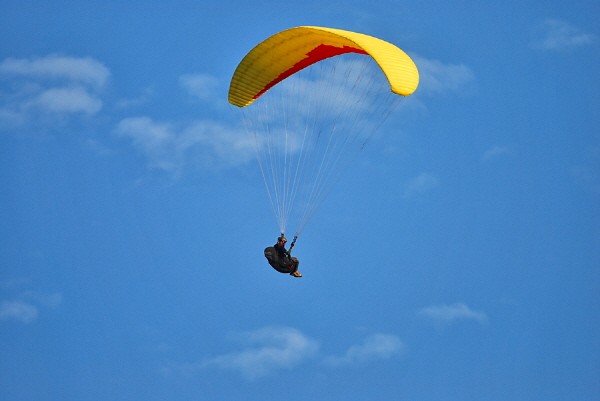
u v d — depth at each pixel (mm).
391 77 120938
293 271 126125
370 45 123125
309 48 129000
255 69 131875
